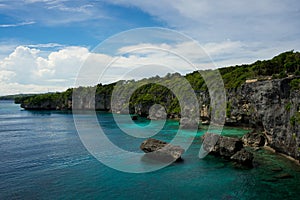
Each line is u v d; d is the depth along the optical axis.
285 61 82.31
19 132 80.56
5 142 63.50
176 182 35.31
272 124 51.41
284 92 47.03
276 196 30.84
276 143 49.16
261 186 33.66
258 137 55.66
